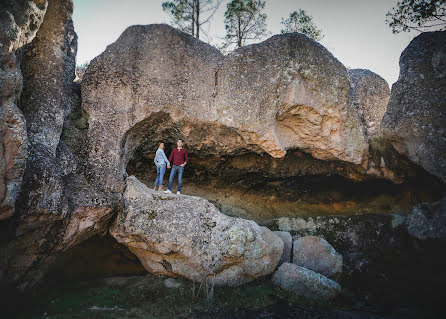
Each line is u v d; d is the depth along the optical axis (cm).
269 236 964
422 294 871
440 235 854
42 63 894
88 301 782
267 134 1009
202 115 1026
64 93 929
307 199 1301
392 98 1081
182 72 1039
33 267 785
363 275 997
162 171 1000
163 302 791
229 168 1248
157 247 862
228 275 882
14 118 699
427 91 1016
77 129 965
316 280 877
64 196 797
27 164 755
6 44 700
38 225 758
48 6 902
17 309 711
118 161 945
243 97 1022
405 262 935
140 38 1048
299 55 1043
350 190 1231
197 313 742
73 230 822
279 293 873
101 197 862
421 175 1039
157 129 1061
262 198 1318
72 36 1009
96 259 963
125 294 833
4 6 725
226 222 912
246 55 1052
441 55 1015
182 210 902
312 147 1109
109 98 986
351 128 1074
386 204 1148
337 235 1123
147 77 1018
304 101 1027
